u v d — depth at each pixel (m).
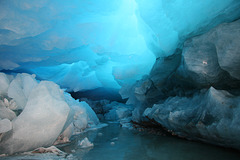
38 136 3.82
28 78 5.07
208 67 4.14
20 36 4.86
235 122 3.07
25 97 4.61
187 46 4.48
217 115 3.50
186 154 3.46
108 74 10.23
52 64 8.29
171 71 6.34
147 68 7.60
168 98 6.48
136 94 8.16
